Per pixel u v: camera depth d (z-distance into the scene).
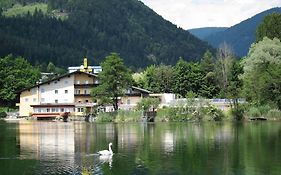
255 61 108.69
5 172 35.47
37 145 52.53
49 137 62.28
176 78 156.88
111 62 111.25
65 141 56.69
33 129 79.38
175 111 103.75
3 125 94.00
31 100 134.00
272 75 101.62
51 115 127.50
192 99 104.00
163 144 52.69
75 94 132.62
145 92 130.00
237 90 107.38
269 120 100.38
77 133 69.06
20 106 134.38
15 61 185.00
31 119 127.44
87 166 37.81
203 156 42.97
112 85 110.81
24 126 89.75
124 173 34.81
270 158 41.56
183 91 155.50
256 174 34.41
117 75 111.56
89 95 131.88
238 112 102.25
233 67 143.50
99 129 78.31
